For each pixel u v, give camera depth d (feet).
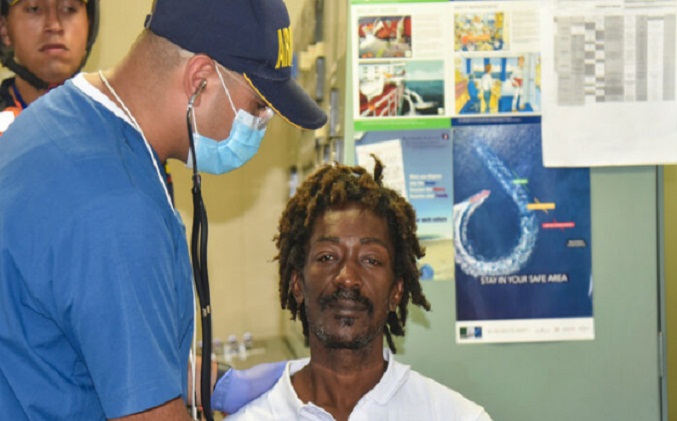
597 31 6.70
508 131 6.74
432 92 6.70
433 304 6.77
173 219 4.52
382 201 5.69
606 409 6.88
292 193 7.32
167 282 4.20
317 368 5.60
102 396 4.06
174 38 4.35
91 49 7.17
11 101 6.86
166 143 4.53
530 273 6.79
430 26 6.67
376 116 6.70
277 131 7.20
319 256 5.52
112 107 4.39
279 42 4.54
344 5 6.76
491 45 6.69
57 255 4.04
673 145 6.77
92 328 4.01
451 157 6.73
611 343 6.87
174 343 4.25
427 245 6.75
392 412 5.55
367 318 5.47
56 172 4.13
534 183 6.77
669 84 6.75
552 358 6.83
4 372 4.26
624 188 6.84
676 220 10.60
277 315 7.41
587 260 6.82
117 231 4.04
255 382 5.94
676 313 10.81
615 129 6.75
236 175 7.34
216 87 4.47
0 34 6.80
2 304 4.21
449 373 6.79
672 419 10.94
